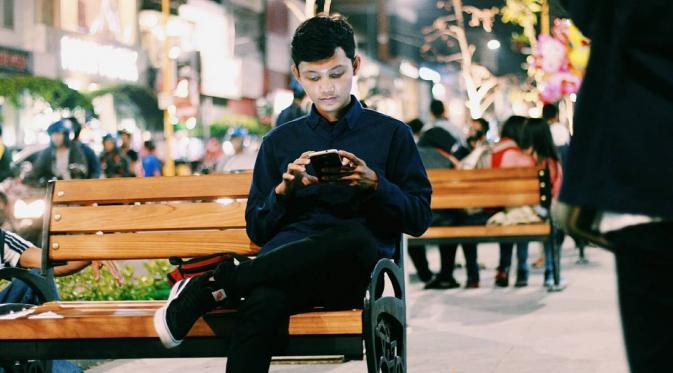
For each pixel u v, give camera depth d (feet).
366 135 14.48
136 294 26.66
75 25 103.81
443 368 19.65
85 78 103.71
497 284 34.06
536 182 31.78
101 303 15.62
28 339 14.12
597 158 7.92
